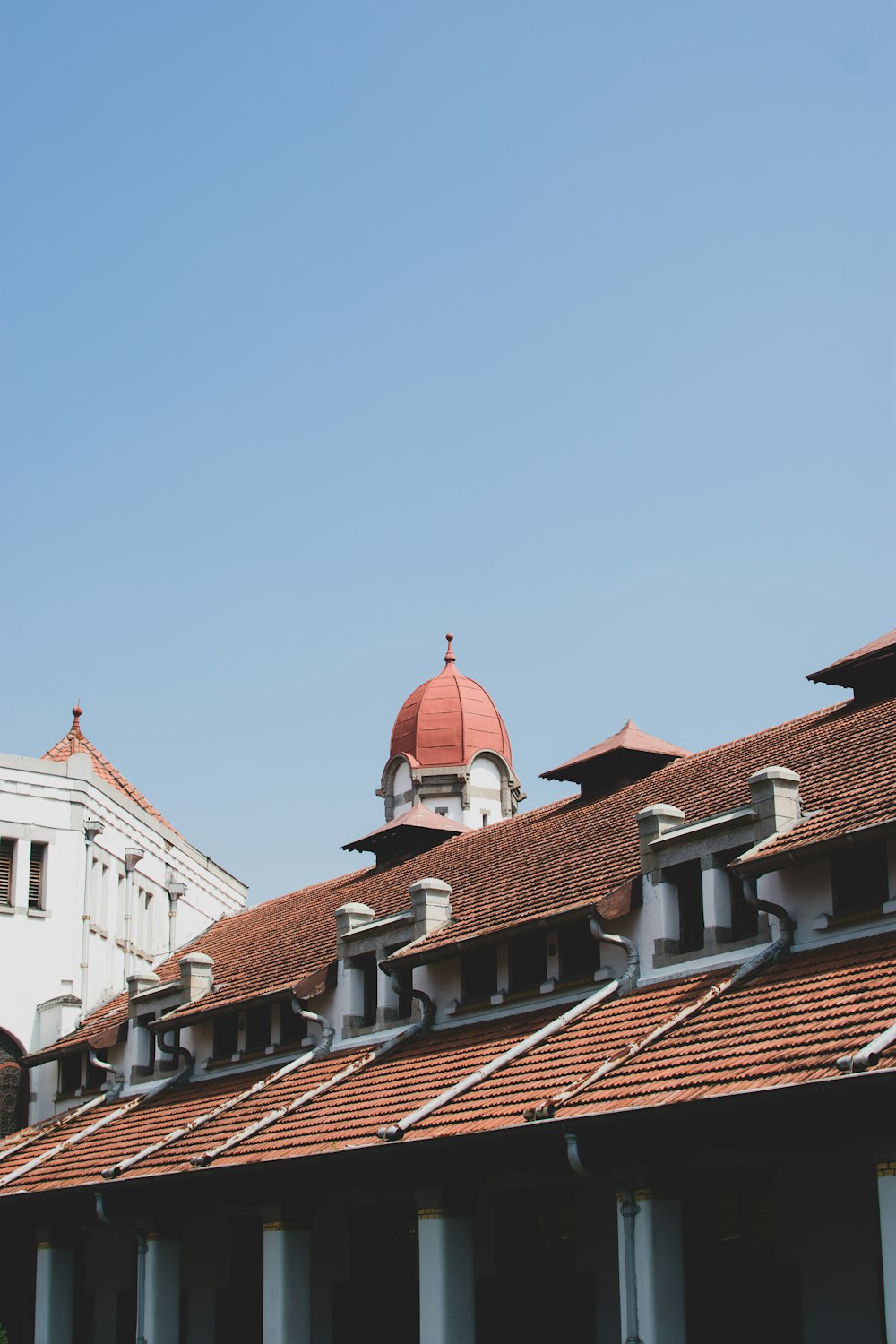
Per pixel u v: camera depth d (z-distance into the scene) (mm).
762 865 21906
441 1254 22281
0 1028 42531
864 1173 20141
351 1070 27672
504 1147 21109
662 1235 19609
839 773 24500
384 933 30250
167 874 50625
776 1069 17875
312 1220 25984
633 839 27375
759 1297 21094
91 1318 34719
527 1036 24688
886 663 28203
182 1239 29578
